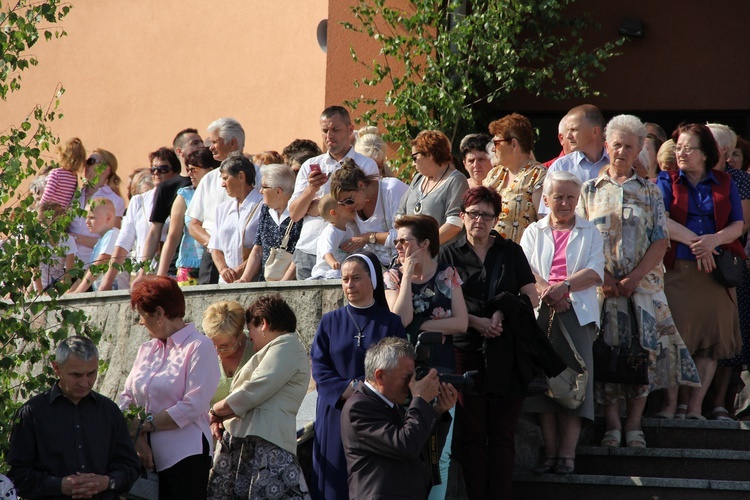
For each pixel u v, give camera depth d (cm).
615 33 2833
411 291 1602
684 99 2812
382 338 1525
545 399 1745
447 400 1456
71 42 3450
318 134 2878
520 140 1909
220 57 3131
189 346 1592
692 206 1898
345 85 2738
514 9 2623
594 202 1823
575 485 1720
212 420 1620
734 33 2784
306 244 1991
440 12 2622
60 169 2409
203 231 2222
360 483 1395
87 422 1466
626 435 1798
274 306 1631
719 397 1975
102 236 2514
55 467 1447
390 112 2677
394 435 1375
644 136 1817
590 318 1716
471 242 1689
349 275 1570
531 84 2655
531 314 1639
